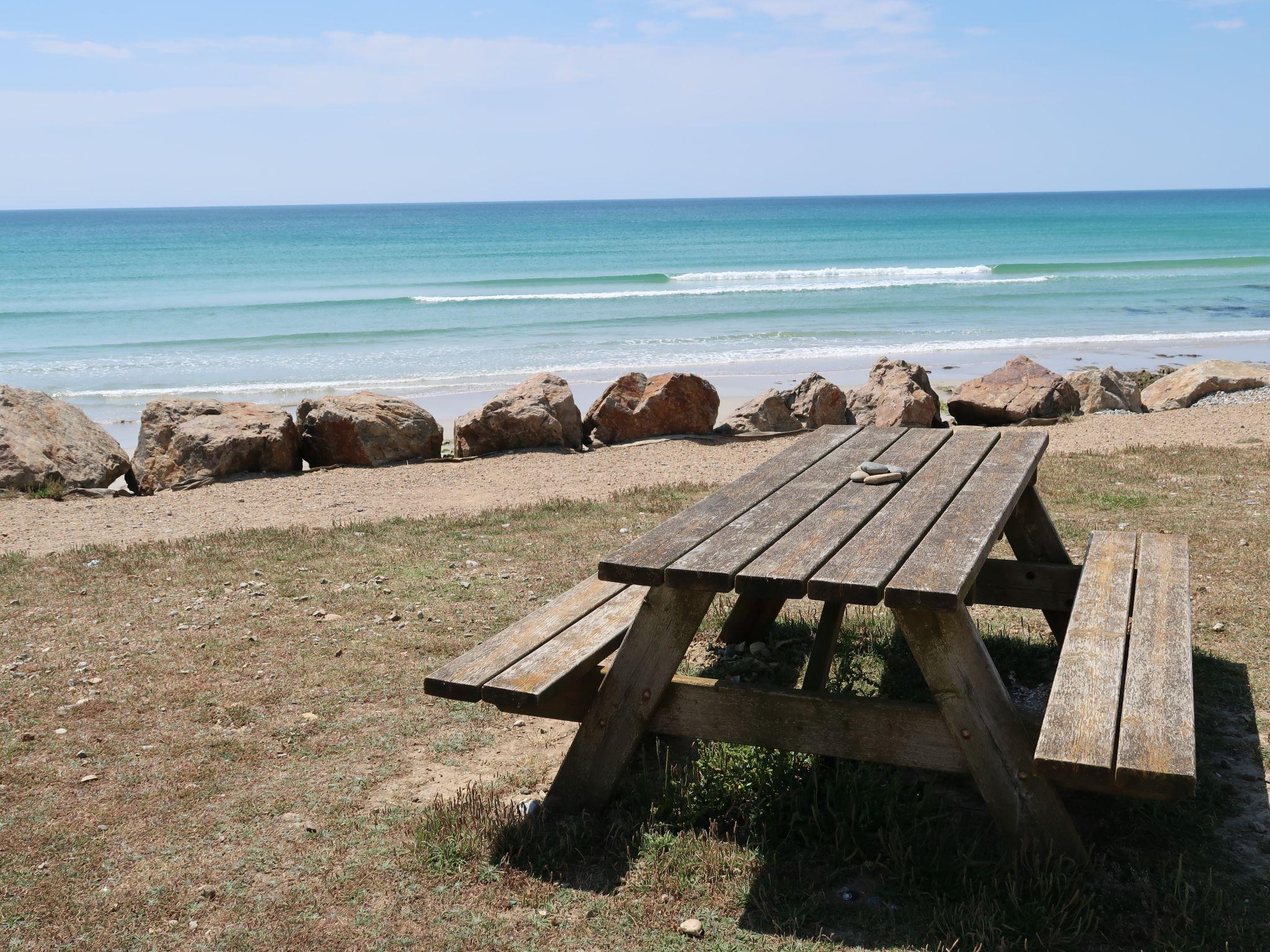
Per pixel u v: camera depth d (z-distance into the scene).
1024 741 3.07
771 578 3.05
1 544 8.38
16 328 34.44
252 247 81.12
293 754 4.14
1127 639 3.52
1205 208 170.88
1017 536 5.04
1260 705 4.35
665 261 66.38
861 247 78.88
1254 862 3.19
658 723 3.49
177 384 24.11
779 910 2.98
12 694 4.80
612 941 2.87
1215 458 10.12
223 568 7.07
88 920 3.00
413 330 33.03
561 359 27.31
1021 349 28.66
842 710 3.28
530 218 148.88
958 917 2.86
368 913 3.02
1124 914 2.90
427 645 5.38
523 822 3.42
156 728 4.41
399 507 9.68
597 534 7.87
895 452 4.96
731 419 14.14
